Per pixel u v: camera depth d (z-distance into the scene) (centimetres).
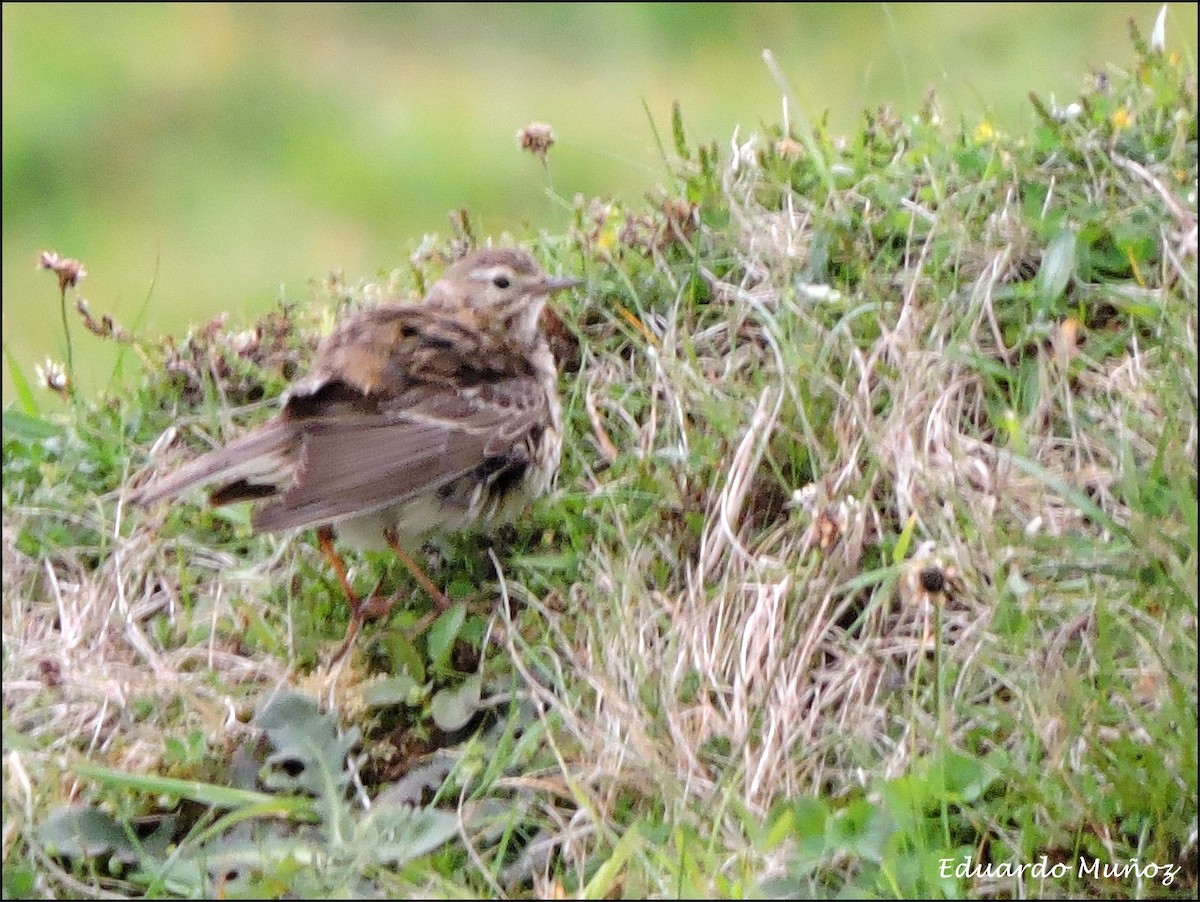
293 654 1141
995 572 1062
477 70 2597
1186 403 1101
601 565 1138
